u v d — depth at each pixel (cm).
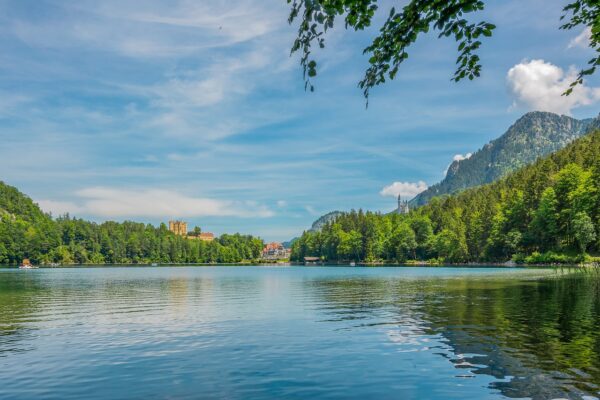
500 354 1434
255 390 1134
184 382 1209
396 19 844
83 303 3247
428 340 1683
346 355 1477
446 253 15450
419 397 1059
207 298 3606
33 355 1529
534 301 2912
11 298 3719
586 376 1184
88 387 1179
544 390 1077
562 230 10475
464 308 2614
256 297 3659
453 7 805
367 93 916
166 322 2244
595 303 2761
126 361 1435
